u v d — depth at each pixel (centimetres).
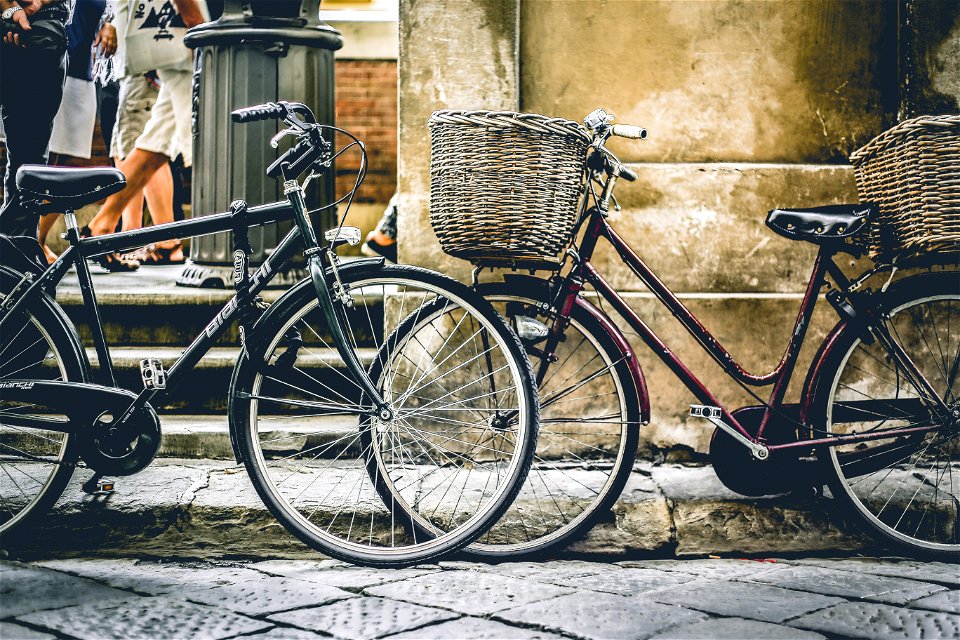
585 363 362
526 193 306
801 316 346
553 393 398
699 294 405
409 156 402
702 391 344
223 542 341
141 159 614
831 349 343
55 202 332
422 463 393
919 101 406
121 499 347
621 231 406
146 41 592
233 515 343
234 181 483
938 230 317
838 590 301
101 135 741
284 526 325
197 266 494
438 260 404
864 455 349
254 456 326
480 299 326
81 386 326
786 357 346
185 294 459
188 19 576
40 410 389
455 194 310
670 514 348
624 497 356
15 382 328
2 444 364
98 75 589
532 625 267
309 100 486
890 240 334
